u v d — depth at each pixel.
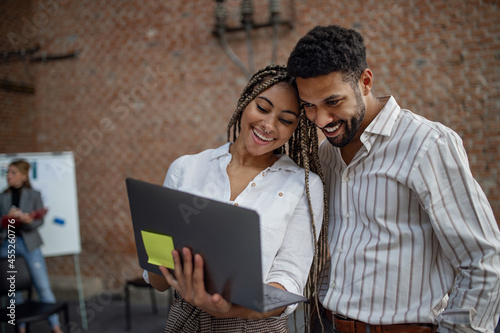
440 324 1.07
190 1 4.00
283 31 3.70
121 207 4.31
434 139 1.07
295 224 1.15
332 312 1.22
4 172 3.67
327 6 3.59
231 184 1.21
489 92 3.20
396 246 1.13
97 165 4.38
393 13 3.42
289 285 1.06
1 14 4.38
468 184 1.04
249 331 1.09
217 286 0.90
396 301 1.12
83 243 4.44
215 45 3.93
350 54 1.04
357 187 1.20
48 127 4.55
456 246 1.05
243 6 3.73
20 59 4.49
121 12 4.24
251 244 0.81
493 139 3.20
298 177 1.20
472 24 3.23
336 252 1.23
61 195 3.86
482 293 1.00
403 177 1.09
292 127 1.16
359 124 1.11
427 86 3.36
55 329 3.24
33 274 3.32
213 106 3.96
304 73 1.02
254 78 1.21
